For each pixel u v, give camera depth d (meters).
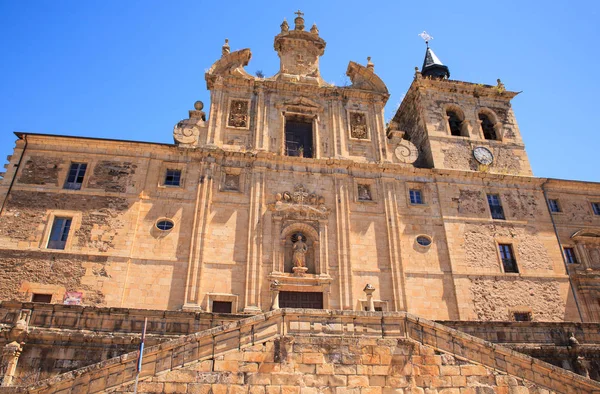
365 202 30.75
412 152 33.53
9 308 19.00
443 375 15.06
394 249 29.45
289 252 28.86
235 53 34.22
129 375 13.47
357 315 15.76
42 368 18.06
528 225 32.62
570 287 30.88
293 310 15.44
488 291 29.55
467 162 34.41
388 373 14.86
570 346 20.70
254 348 14.52
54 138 29.31
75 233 26.89
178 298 26.02
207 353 14.17
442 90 37.50
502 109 37.91
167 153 30.20
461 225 31.45
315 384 14.34
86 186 28.42
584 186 35.31
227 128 31.61
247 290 26.53
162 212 28.28
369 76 35.72
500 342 20.61
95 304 25.14
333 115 33.56
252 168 30.38
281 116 32.69
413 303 28.34
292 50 36.09
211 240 27.86
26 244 26.19
